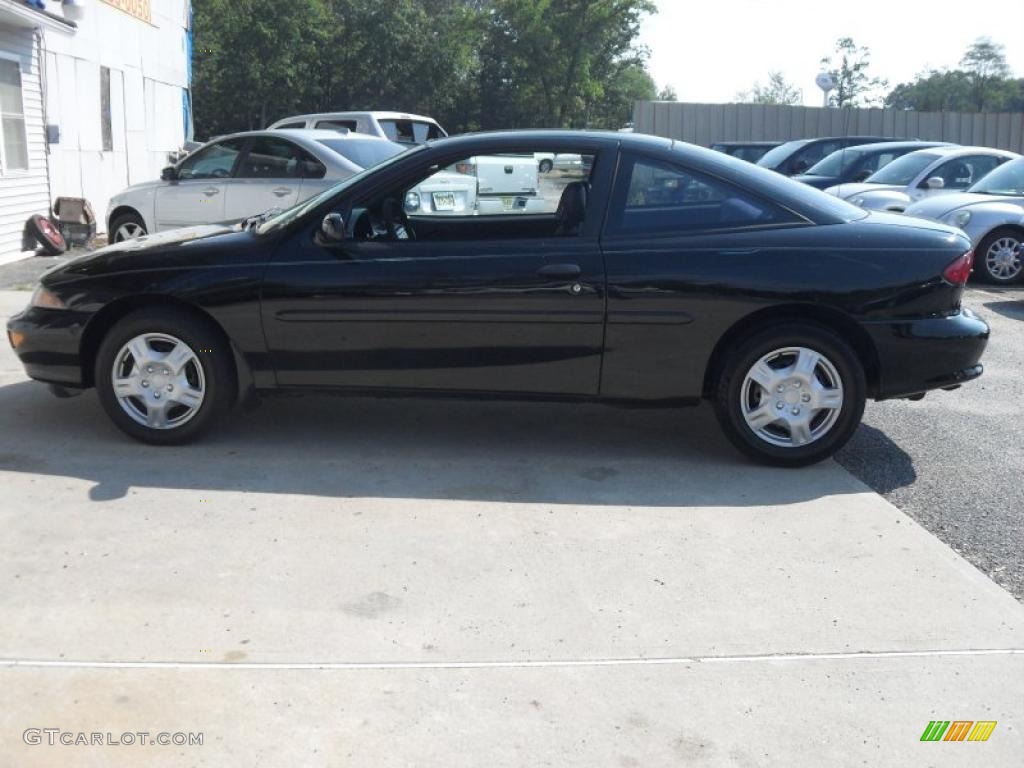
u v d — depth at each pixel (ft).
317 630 11.62
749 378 16.87
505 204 17.71
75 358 17.57
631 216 16.94
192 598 12.27
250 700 10.25
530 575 13.14
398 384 17.28
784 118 96.27
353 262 16.90
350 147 35.09
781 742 9.86
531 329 16.78
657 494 16.03
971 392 23.04
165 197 36.29
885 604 12.60
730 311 16.53
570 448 18.20
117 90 55.88
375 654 11.18
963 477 17.31
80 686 10.41
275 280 16.90
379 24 150.61
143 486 15.76
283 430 18.75
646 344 16.72
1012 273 38.86
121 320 17.26
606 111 202.49
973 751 9.79
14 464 16.56
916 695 10.69
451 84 160.25
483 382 17.16
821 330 16.62
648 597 12.64
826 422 16.94
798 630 11.93
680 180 17.07
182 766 9.23
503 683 10.69
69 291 17.43
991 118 95.61
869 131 96.17
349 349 17.10
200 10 136.67
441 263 16.79
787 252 16.55
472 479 16.48
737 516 15.21
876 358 16.81
